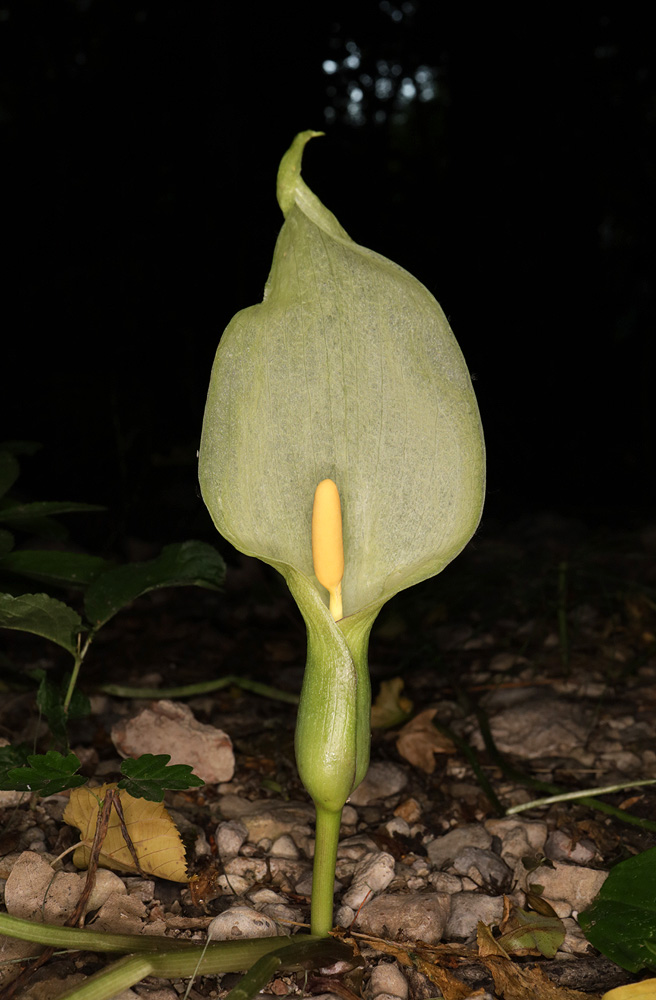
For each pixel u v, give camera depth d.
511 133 1.91
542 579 0.98
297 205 0.52
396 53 1.93
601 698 0.80
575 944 0.54
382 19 1.90
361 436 0.52
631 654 0.90
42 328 1.59
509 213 1.92
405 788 0.68
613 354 1.89
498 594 1.08
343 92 1.93
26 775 0.53
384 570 0.52
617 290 1.90
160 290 1.64
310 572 0.52
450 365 0.51
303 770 0.49
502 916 0.55
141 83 1.72
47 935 0.48
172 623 1.01
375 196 1.93
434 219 1.94
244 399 0.51
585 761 0.71
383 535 0.52
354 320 0.52
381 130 1.94
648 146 1.88
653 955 0.50
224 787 0.67
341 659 0.48
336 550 0.50
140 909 0.55
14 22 1.72
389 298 0.52
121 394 1.45
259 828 0.62
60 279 1.60
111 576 0.64
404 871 0.59
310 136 0.51
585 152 1.88
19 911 0.55
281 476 0.52
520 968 0.51
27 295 1.59
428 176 1.95
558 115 1.89
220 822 0.63
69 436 1.45
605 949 0.51
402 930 0.54
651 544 1.23
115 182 1.69
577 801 0.66
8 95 1.75
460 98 1.93
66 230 1.67
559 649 0.92
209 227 1.68
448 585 1.03
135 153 1.71
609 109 1.88
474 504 0.51
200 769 0.67
